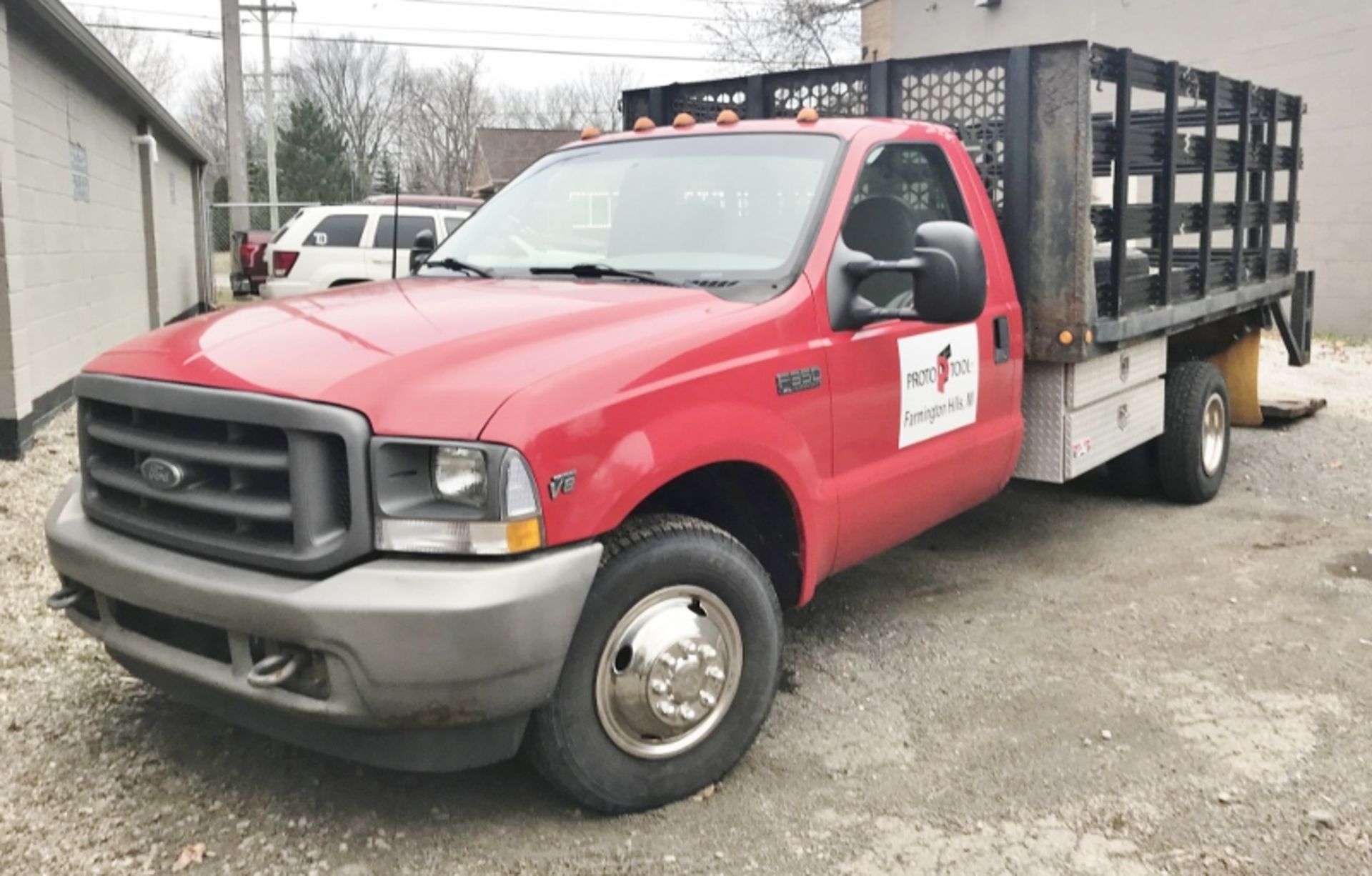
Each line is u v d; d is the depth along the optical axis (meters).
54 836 3.37
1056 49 5.27
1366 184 15.94
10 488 7.11
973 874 3.25
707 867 3.28
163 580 3.24
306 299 4.16
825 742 4.05
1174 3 17.91
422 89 73.50
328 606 2.95
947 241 3.92
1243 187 7.45
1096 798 3.66
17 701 4.27
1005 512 7.21
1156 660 4.80
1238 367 9.08
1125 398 6.35
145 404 3.36
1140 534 6.70
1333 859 3.31
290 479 3.06
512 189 5.18
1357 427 9.65
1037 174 5.40
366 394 3.08
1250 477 8.03
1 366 7.84
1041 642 5.02
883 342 4.38
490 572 3.00
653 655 3.44
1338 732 4.12
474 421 3.04
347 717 3.02
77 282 11.28
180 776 3.74
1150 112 6.27
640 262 4.42
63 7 9.54
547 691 3.15
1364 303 16.11
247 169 28.78
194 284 23.08
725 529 4.09
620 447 3.29
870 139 4.63
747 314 3.85
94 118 12.45
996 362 5.14
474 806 3.60
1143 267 6.22
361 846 3.37
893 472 4.48
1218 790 3.71
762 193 4.44
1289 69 16.59
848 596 5.63
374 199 18.48
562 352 3.35
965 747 4.02
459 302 3.89
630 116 7.12
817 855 3.34
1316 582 5.78
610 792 3.44
